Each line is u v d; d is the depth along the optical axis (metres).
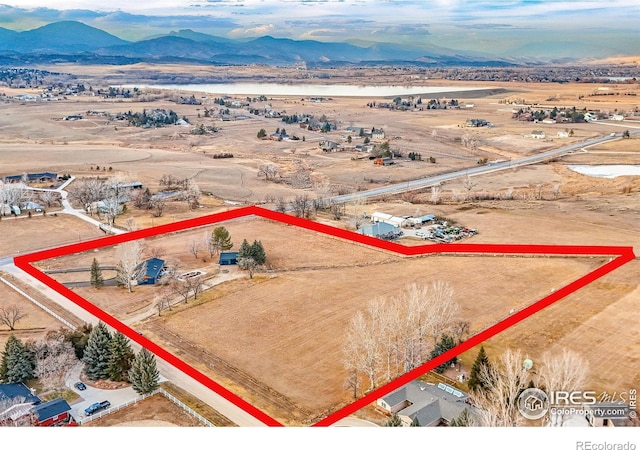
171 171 181.00
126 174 167.38
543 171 178.38
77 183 158.25
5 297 82.81
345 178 173.38
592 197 142.25
